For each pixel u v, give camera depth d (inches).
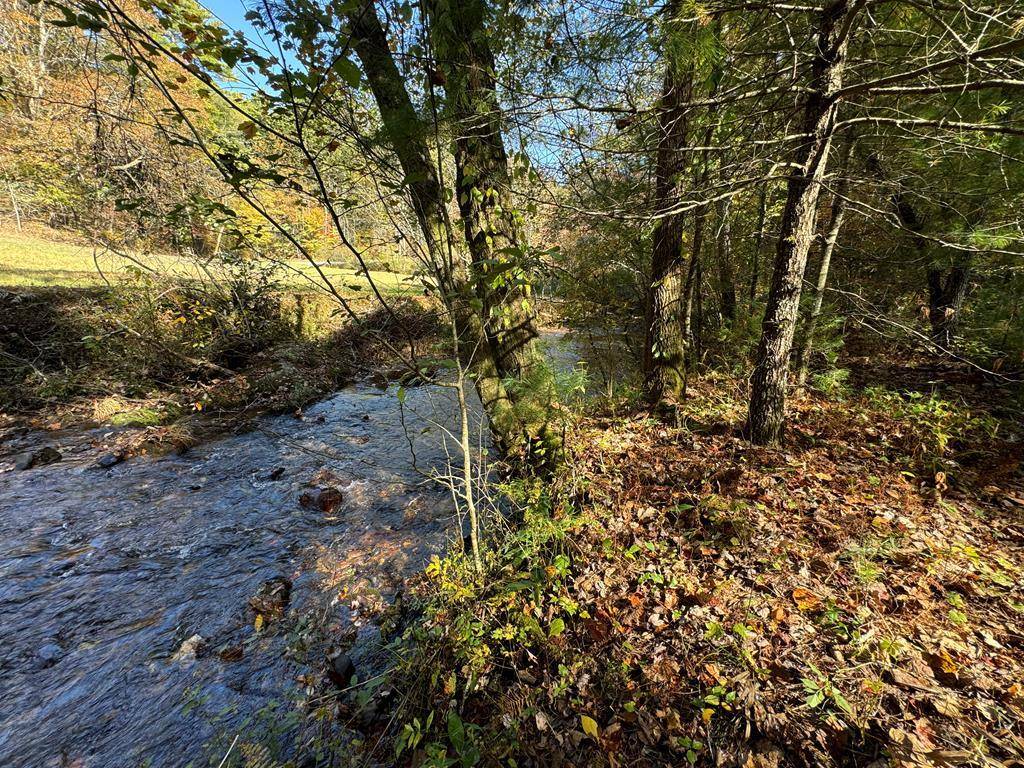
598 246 263.7
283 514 191.2
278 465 236.4
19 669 119.6
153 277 355.6
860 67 161.2
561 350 365.1
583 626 107.3
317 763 92.0
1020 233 134.4
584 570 124.1
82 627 133.6
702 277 318.3
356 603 137.6
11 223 553.3
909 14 165.9
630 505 148.4
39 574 154.6
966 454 163.5
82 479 217.3
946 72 152.4
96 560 162.2
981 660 88.5
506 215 146.3
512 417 177.0
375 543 168.2
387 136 83.4
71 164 238.5
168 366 354.9
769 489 148.3
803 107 159.6
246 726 102.6
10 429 263.6
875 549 116.8
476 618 114.0
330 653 120.5
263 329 427.8
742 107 185.8
